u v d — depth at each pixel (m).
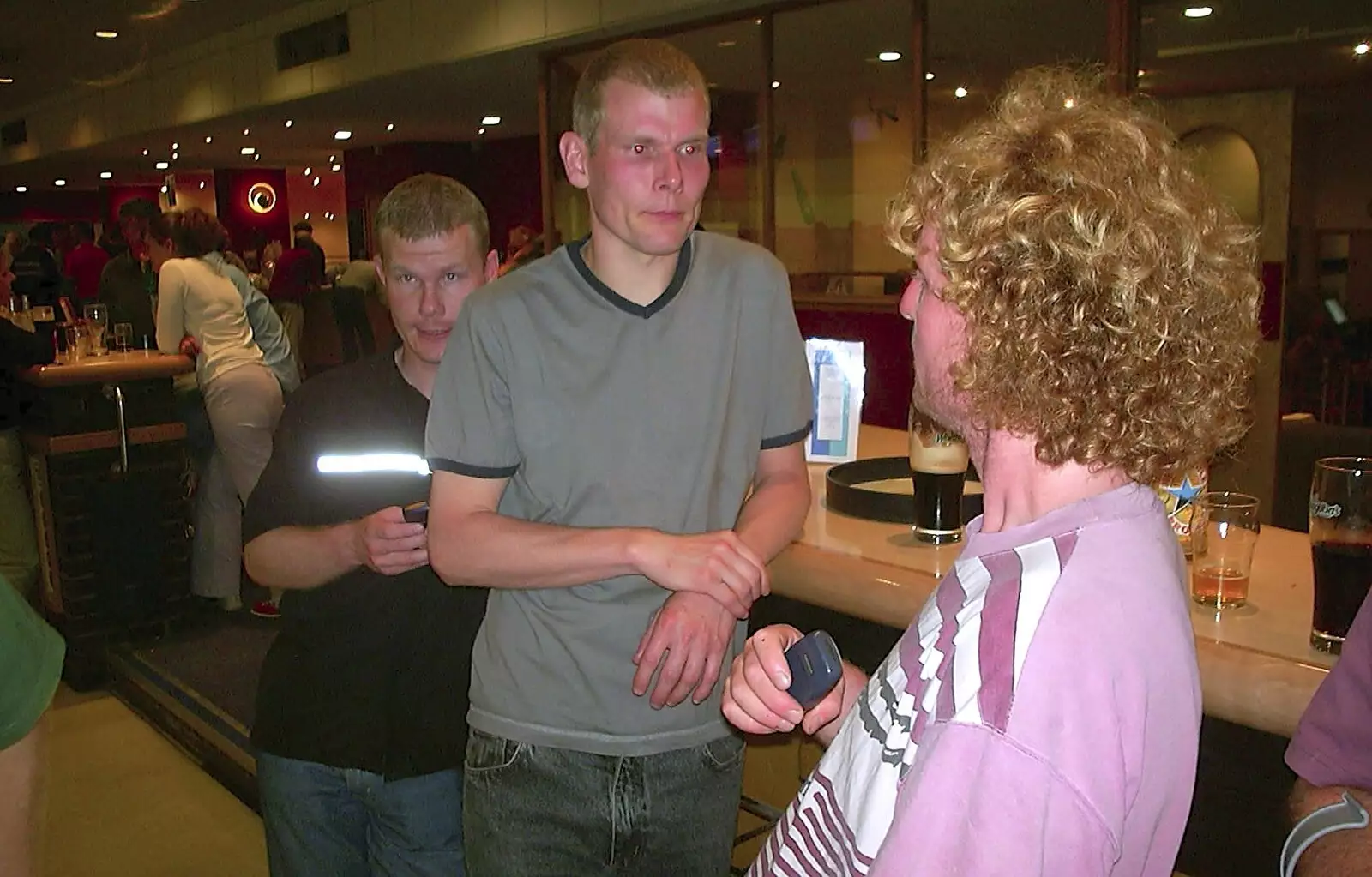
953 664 0.66
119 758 3.33
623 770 1.30
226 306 4.10
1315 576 1.16
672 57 1.21
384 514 1.46
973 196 0.70
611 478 1.28
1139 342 0.65
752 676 0.96
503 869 1.35
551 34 6.41
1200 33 5.04
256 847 2.80
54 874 2.67
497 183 13.05
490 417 1.27
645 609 1.30
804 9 5.39
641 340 1.27
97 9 7.66
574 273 1.28
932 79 5.68
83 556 3.92
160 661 3.84
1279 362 6.76
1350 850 0.84
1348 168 7.00
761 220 6.25
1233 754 1.39
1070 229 0.66
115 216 20.33
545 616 1.30
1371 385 6.66
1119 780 0.59
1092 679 0.60
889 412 5.84
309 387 1.67
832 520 1.75
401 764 1.63
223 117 10.17
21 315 4.98
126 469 3.85
